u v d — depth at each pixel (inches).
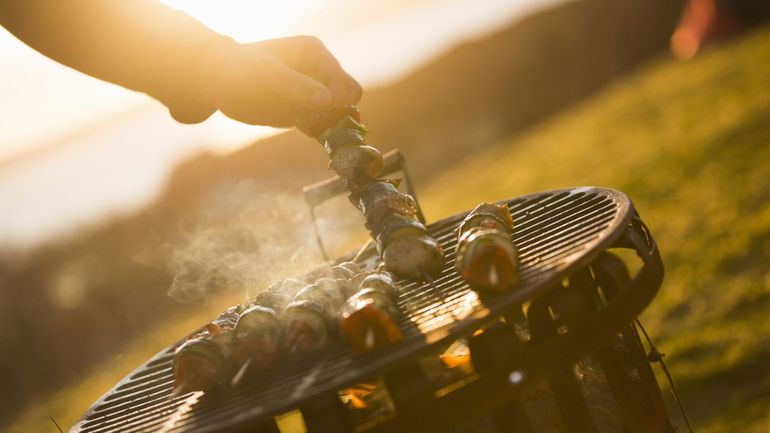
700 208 235.1
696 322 171.5
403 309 76.9
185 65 79.0
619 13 732.7
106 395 90.6
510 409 67.6
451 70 706.8
